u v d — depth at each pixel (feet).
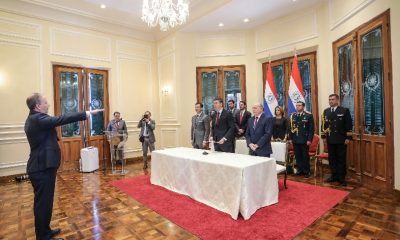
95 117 21.11
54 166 7.19
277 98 20.70
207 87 22.44
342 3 14.30
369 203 9.70
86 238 7.58
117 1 18.44
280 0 16.52
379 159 11.57
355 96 13.25
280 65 20.43
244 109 16.96
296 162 14.85
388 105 10.80
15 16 16.78
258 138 11.33
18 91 16.81
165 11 13.46
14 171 16.47
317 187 11.97
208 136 14.46
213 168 9.45
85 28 20.08
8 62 16.47
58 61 18.66
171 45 22.40
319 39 16.90
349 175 14.01
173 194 11.43
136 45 23.16
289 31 18.70
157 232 7.86
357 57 13.02
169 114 22.94
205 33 22.22
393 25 10.36
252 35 21.62
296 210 9.11
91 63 20.38
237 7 17.53
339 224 7.94
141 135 19.02
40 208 7.15
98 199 11.29
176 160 11.55
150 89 23.97
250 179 8.71
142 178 15.14
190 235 7.58
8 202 11.39
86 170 17.53
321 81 16.90
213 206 9.55
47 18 18.06
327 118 12.99
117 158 21.12
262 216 8.63
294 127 14.65
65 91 19.51
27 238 7.81
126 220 8.86
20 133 16.78
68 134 19.58
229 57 21.98
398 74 10.19
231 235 7.39
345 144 12.46
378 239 6.94
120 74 22.12
